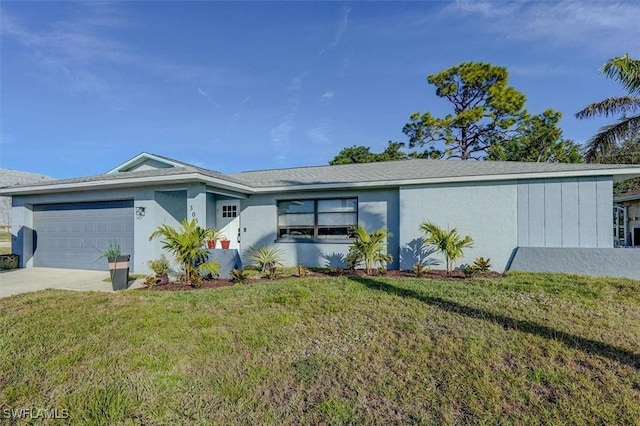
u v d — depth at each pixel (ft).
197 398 10.05
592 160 36.76
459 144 85.46
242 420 9.03
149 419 9.07
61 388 10.59
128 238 34.68
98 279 30.40
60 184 34.01
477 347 12.92
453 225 32.42
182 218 36.94
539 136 79.20
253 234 40.24
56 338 14.39
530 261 29.55
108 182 31.81
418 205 33.47
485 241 31.55
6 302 20.45
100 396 10.05
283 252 38.83
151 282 25.57
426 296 19.81
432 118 85.10
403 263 33.73
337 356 12.55
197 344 13.69
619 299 19.07
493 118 80.94
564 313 16.56
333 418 9.02
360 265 36.06
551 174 29.35
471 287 21.98
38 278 30.99
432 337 13.97
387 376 11.10
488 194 31.58
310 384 10.73
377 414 9.17
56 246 38.37
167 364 12.03
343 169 44.73
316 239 38.11
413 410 9.32
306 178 40.11
